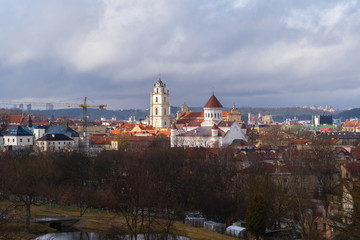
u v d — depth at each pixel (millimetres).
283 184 163875
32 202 170625
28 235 147625
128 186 174250
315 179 167250
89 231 155750
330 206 134125
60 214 176250
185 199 177875
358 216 82812
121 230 146750
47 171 195125
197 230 149875
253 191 153625
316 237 125438
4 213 152625
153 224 150125
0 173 197750
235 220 160875
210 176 183250
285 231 139625
